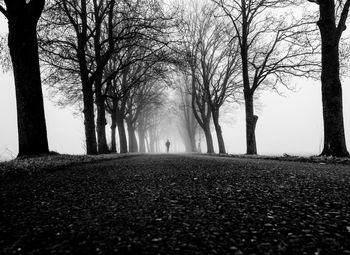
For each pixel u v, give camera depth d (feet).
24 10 39.91
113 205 14.01
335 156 45.80
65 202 14.65
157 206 13.79
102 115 80.23
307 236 9.37
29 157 38.06
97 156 59.36
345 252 8.05
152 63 72.69
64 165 35.60
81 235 9.53
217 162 43.21
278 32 74.28
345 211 12.44
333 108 47.26
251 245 8.63
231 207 13.47
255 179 22.43
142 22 69.05
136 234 9.64
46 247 8.46
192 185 20.06
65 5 61.87
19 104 40.19
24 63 40.01
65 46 67.92
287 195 16.01
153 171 29.81
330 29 48.03
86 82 67.82
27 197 15.87
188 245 8.62
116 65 100.63
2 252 8.07
